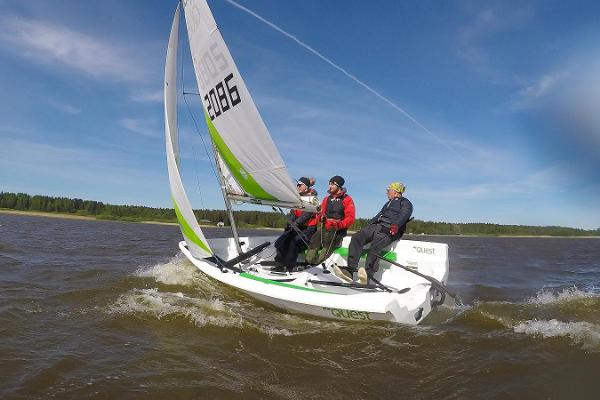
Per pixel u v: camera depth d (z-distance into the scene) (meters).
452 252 17.97
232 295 5.78
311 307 4.90
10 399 2.90
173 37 6.34
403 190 6.10
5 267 7.87
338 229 6.21
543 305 6.37
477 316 5.41
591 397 3.18
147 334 4.27
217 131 5.97
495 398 3.16
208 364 3.63
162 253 11.43
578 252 21.14
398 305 4.71
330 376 3.49
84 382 3.20
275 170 5.58
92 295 5.62
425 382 3.43
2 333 4.12
